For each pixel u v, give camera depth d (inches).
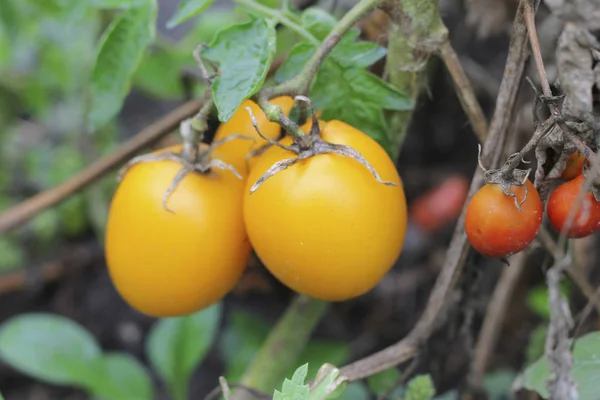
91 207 24.8
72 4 20.0
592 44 13.6
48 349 20.5
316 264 14.5
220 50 15.0
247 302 24.1
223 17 23.0
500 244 14.1
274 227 14.5
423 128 25.6
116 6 17.2
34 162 26.7
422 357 16.9
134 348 24.5
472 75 22.2
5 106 28.0
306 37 15.8
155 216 15.1
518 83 15.3
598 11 13.5
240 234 15.5
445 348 18.2
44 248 25.5
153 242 15.1
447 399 18.7
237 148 15.7
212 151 15.6
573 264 17.2
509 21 19.0
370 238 14.5
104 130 26.5
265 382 18.1
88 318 25.0
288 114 15.6
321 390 14.8
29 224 24.9
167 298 15.5
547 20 18.0
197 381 23.6
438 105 25.1
